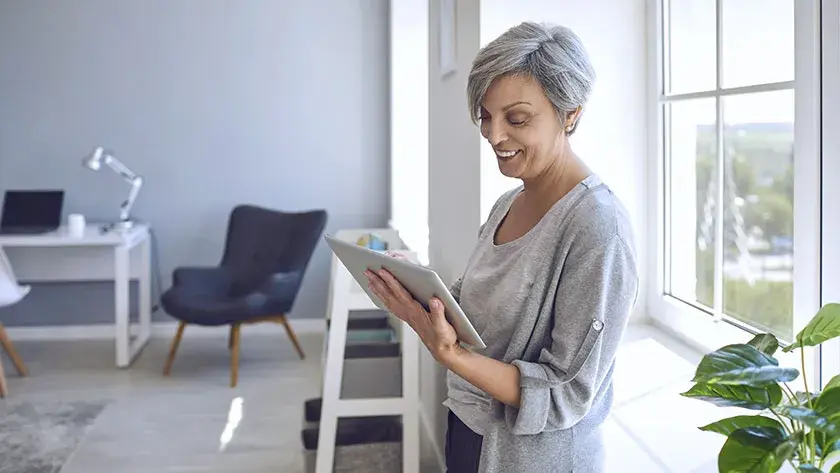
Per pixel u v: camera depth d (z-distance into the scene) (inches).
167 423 161.9
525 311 55.4
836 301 57.6
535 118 53.8
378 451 113.7
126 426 160.1
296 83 230.1
